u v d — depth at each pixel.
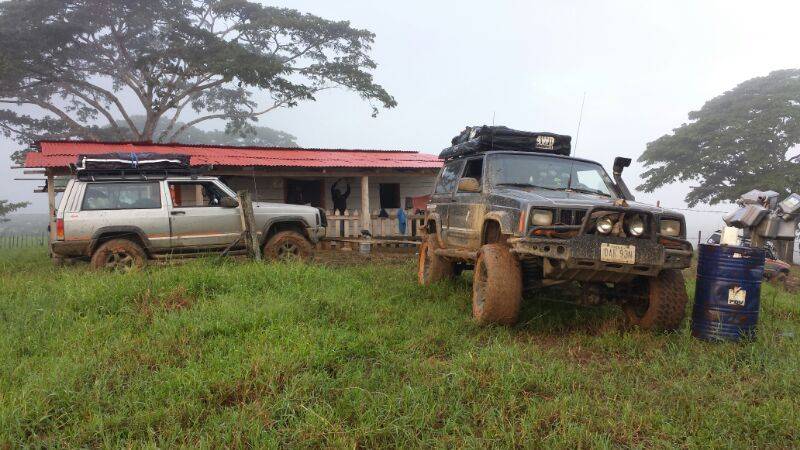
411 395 3.56
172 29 31.53
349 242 14.73
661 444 3.07
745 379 4.18
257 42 34.34
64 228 8.27
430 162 17.31
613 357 4.72
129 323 5.20
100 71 35.19
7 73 28.09
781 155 35.38
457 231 7.11
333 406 3.47
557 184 6.54
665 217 5.28
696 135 38.50
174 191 10.09
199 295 6.17
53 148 13.98
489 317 5.39
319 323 5.16
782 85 39.53
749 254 5.13
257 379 3.69
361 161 16.58
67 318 5.35
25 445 2.89
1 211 37.56
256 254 8.91
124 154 8.84
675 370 4.33
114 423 3.18
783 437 3.16
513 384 3.85
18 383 3.78
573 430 3.14
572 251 4.84
